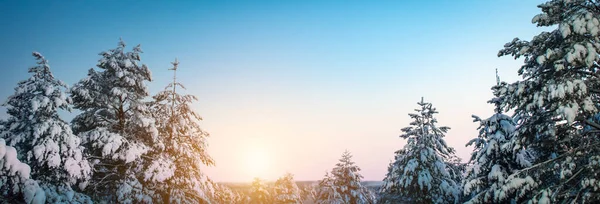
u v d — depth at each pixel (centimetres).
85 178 1427
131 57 1753
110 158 1641
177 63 1909
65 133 1364
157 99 1870
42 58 1447
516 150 1195
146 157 1689
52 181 1351
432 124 2402
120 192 1451
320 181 3291
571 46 925
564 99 943
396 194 2470
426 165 2258
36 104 1297
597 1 972
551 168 1069
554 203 999
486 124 1545
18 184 1077
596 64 1038
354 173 3138
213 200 1967
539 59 962
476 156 1576
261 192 3147
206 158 1992
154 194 1628
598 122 1116
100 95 1619
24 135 1327
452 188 2078
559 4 1014
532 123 1137
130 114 1750
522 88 1062
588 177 941
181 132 1842
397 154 2480
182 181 1744
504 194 1118
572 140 1095
